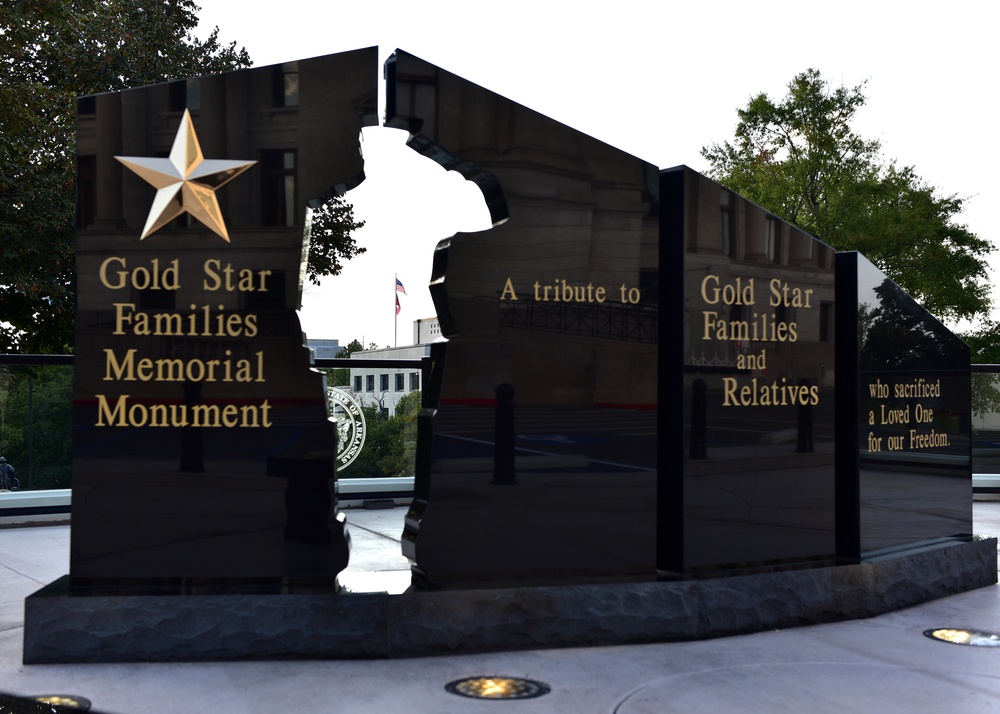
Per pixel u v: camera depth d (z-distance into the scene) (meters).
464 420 4.84
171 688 4.03
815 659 4.68
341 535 4.69
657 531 5.27
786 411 5.61
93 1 25.33
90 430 4.55
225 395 4.66
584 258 5.12
